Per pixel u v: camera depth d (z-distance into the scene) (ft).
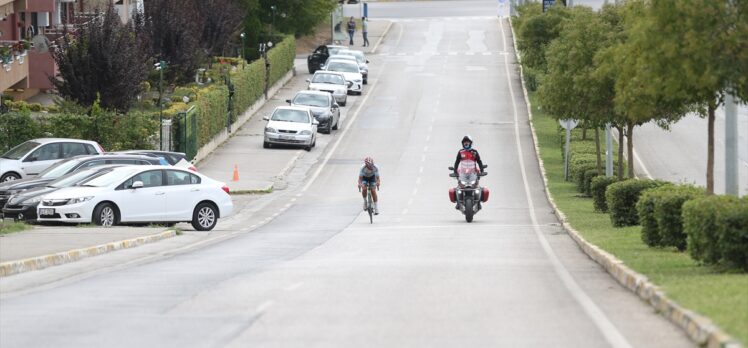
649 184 272.31
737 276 154.10
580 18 395.55
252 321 129.70
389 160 550.36
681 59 199.82
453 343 114.73
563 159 541.34
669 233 198.08
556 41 419.74
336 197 441.68
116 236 255.91
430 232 298.15
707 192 216.13
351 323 127.34
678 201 196.24
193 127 506.89
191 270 191.52
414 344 114.52
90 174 311.68
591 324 125.39
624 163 479.82
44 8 540.52
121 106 489.67
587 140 554.87
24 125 445.37
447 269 186.29
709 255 165.78
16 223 276.62
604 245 216.33
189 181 306.96
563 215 341.00
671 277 153.89
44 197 291.17
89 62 479.00
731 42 195.62
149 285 167.84
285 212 392.06
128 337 121.60
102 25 510.99
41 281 182.39
